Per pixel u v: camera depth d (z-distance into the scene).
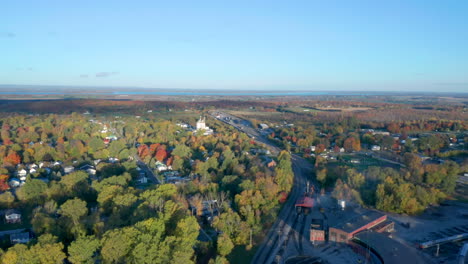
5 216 147.00
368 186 184.12
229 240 125.38
